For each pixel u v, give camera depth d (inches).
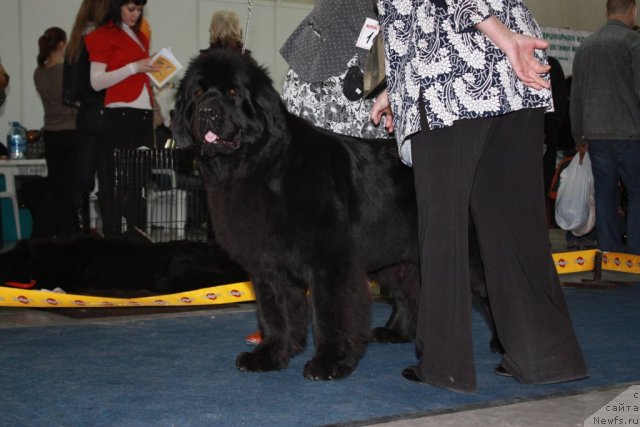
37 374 136.3
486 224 122.0
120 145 272.7
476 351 157.0
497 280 124.0
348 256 134.6
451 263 116.6
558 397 119.3
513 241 121.1
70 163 318.0
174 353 154.9
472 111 111.2
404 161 127.7
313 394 123.5
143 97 278.4
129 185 261.7
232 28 226.7
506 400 117.5
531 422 105.8
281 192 132.0
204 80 132.7
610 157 279.3
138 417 110.4
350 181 141.2
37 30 447.5
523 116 117.1
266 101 132.2
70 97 283.3
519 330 124.0
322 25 161.5
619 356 149.3
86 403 117.7
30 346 161.0
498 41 108.8
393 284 167.8
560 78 368.2
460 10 108.5
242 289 213.3
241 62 134.0
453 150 114.3
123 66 268.2
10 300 193.6
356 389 126.4
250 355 140.7
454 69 111.8
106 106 271.6
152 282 240.4
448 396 121.1
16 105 446.0
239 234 135.1
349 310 134.1
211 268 241.8
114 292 239.5
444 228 116.3
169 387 127.8
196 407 115.6
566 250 347.9
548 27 507.5
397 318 168.9
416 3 115.7
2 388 126.6
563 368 123.2
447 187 115.3
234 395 122.9
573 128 295.1
